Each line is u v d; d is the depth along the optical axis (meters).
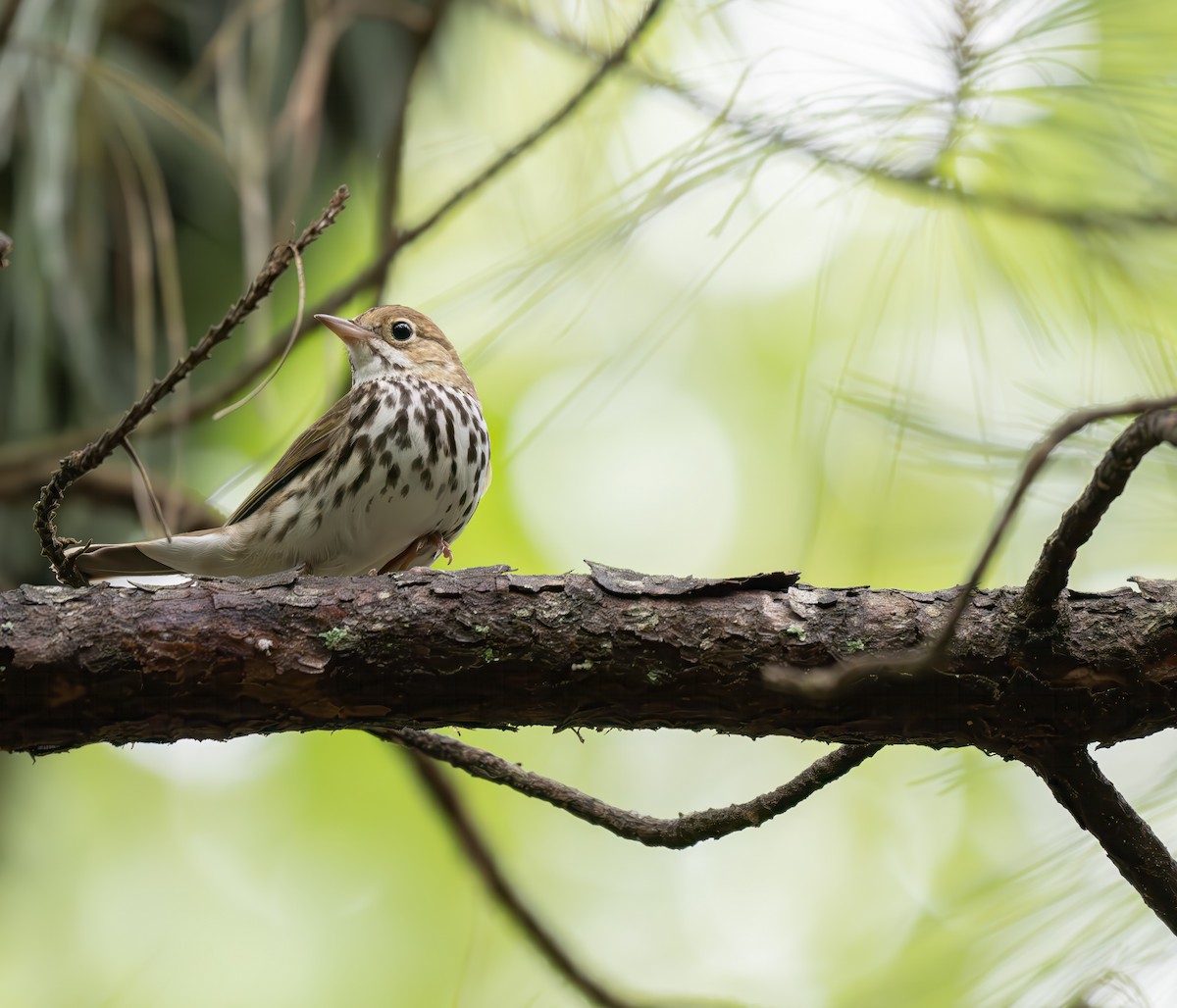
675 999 9.36
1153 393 6.88
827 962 10.35
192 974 14.33
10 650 6.04
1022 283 7.36
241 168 9.51
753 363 14.35
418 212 11.51
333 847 15.01
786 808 6.99
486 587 6.40
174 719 6.27
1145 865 6.09
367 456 9.35
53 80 9.95
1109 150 7.02
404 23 9.68
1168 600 6.20
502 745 13.66
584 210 7.59
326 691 6.30
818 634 6.24
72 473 6.31
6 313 10.68
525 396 14.74
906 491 8.41
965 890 7.40
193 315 11.97
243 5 10.28
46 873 13.63
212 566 9.36
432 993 14.32
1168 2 6.72
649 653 6.29
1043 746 6.23
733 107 7.24
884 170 7.27
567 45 8.97
